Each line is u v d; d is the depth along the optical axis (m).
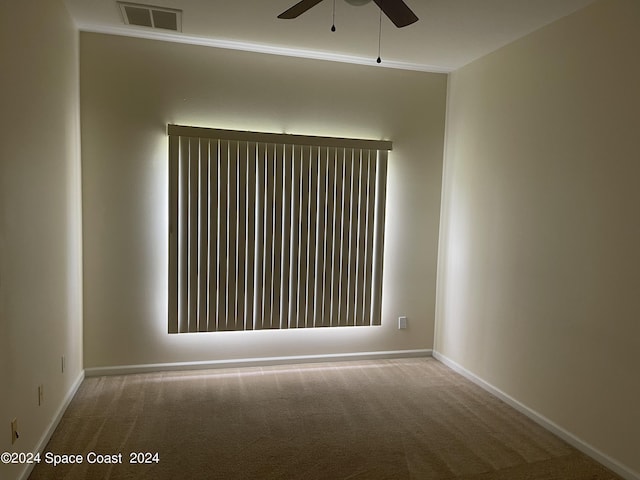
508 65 3.48
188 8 3.07
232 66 3.80
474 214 3.87
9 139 2.06
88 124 3.56
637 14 2.45
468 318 3.94
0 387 1.98
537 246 3.15
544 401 3.08
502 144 3.53
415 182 4.29
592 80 2.72
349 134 4.10
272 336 4.08
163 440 2.77
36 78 2.44
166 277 3.80
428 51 3.75
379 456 2.66
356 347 4.29
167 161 3.71
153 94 3.67
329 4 2.93
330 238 4.04
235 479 2.41
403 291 4.36
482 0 2.78
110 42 3.56
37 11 2.46
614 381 2.57
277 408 3.25
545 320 3.08
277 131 3.93
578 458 2.70
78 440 2.74
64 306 3.04
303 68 3.96
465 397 3.54
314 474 2.47
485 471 2.54
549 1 2.73
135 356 3.80
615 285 2.56
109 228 3.66
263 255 3.91
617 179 2.55
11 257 2.09
